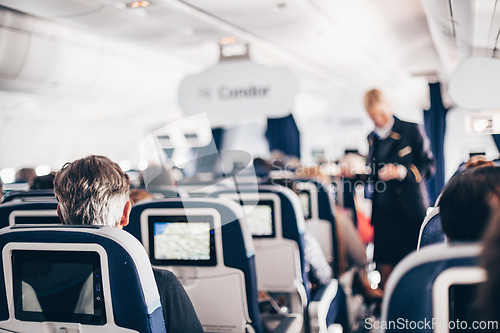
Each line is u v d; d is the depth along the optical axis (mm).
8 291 1032
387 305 713
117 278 953
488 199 808
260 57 5246
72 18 3443
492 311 653
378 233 2949
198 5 3324
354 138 7691
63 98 4621
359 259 2990
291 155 8406
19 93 4090
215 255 1708
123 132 6484
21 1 2984
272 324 2418
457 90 1645
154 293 989
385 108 2920
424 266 688
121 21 3574
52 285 1004
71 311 1000
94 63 4148
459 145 6164
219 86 3379
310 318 2244
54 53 3660
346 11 3652
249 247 1719
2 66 3377
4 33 3180
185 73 5504
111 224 1154
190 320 1202
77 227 989
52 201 1726
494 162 1447
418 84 6383
